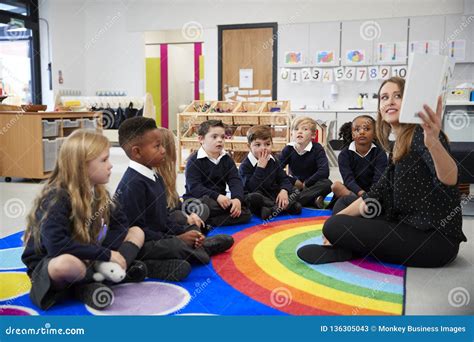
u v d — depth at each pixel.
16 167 3.78
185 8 7.38
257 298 1.36
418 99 1.32
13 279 1.54
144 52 7.84
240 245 1.92
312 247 1.70
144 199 1.62
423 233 1.63
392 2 6.15
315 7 6.53
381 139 1.78
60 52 7.48
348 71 6.38
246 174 2.63
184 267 1.49
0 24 6.85
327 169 2.84
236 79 7.21
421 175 1.63
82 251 1.30
